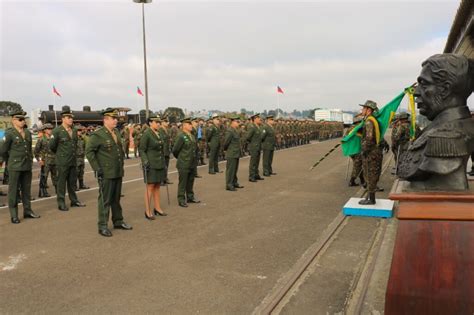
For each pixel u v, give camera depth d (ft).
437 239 8.21
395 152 37.96
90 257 16.88
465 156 8.71
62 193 26.96
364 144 22.58
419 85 9.52
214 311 11.72
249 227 21.24
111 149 20.51
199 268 15.30
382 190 30.96
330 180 38.68
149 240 19.26
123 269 15.39
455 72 8.83
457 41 16.22
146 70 67.36
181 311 11.77
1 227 22.16
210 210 25.75
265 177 41.52
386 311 8.59
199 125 56.80
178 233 20.38
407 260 8.41
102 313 11.78
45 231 21.24
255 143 38.55
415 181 9.31
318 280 13.58
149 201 23.77
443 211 8.20
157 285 13.76
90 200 30.55
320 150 79.71
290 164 53.98
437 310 8.17
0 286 13.94
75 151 27.73
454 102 9.04
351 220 21.59
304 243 18.15
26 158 23.88
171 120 73.26
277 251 17.11
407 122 36.17
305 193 31.53
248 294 12.86
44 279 14.53
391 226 19.92
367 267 14.51
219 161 58.75
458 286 8.02
